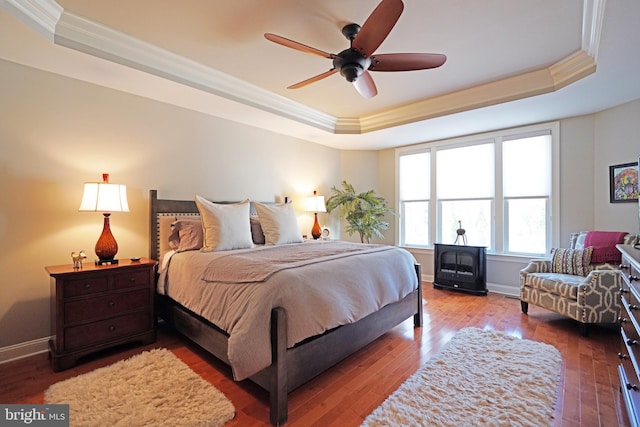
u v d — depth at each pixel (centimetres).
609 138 338
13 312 234
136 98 301
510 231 422
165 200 316
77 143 265
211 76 292
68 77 260
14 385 196
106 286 237
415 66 217
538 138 398
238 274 194
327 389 194
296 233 348
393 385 197
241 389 192
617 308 262
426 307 362
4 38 200
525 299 331
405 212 534
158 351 241
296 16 210
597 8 194
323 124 423
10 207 233
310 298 183
